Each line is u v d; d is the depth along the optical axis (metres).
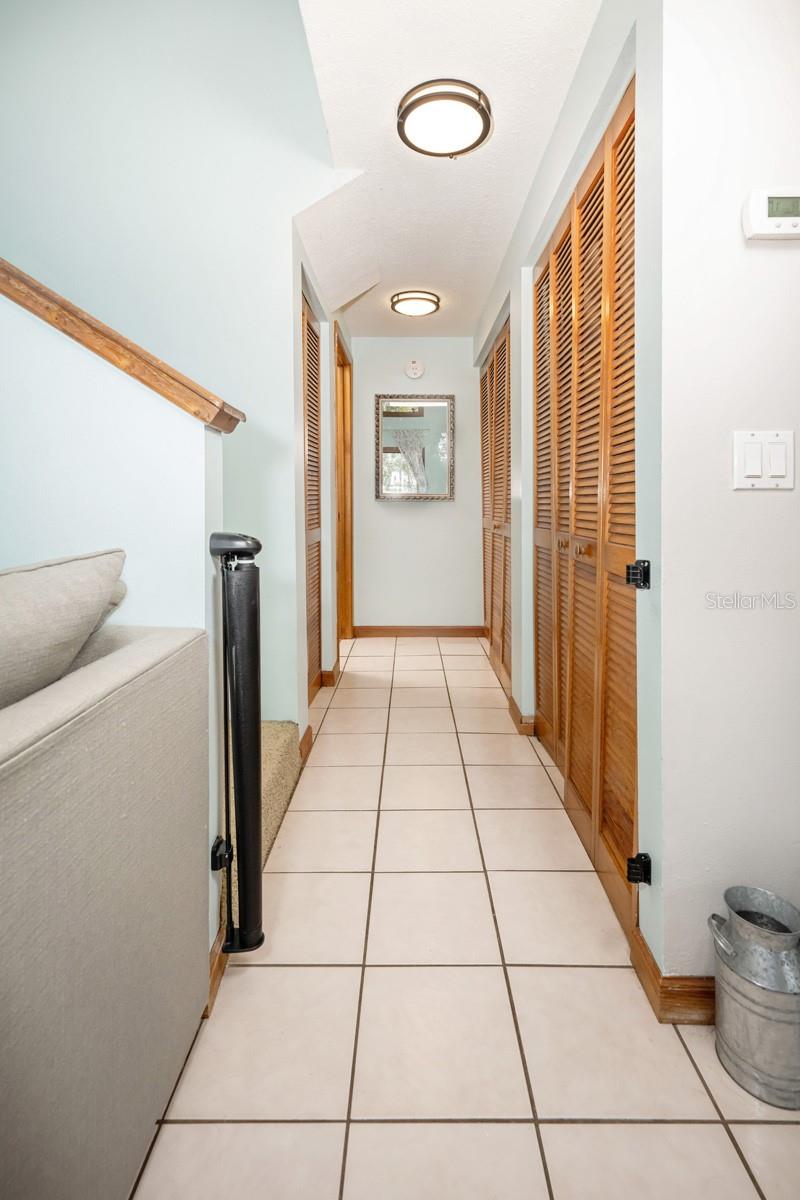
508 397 3.64
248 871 1.52
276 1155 1.10
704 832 1.37
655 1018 1.40
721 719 1.36
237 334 2.54
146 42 2.50
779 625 1.34
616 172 1.72
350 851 2.09
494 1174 1.07
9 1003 0.67
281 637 2.64
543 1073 1.26
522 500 3.10
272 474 2.58
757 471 1.31
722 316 1.30
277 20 2.50
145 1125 1.04
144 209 2.52
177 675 1.17
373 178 2.58
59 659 0.96
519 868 1.99
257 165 2.52
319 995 1.47
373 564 5.46
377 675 4.33
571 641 2.31
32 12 2.50
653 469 1.38
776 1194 1.04
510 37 1.81
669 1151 1.11
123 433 1.32
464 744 3.06
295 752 2.57
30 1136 0.71
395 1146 1.12
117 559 1.13
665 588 1.34
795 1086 1.19
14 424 1.32
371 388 5.32
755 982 1.19
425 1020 1.40
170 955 1.16
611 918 1.75
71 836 0.80
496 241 3.30
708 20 1.27
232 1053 1.31
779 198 1.25
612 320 1.76
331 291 3.57
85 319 1.27
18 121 2.51
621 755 1.74
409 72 1.97
